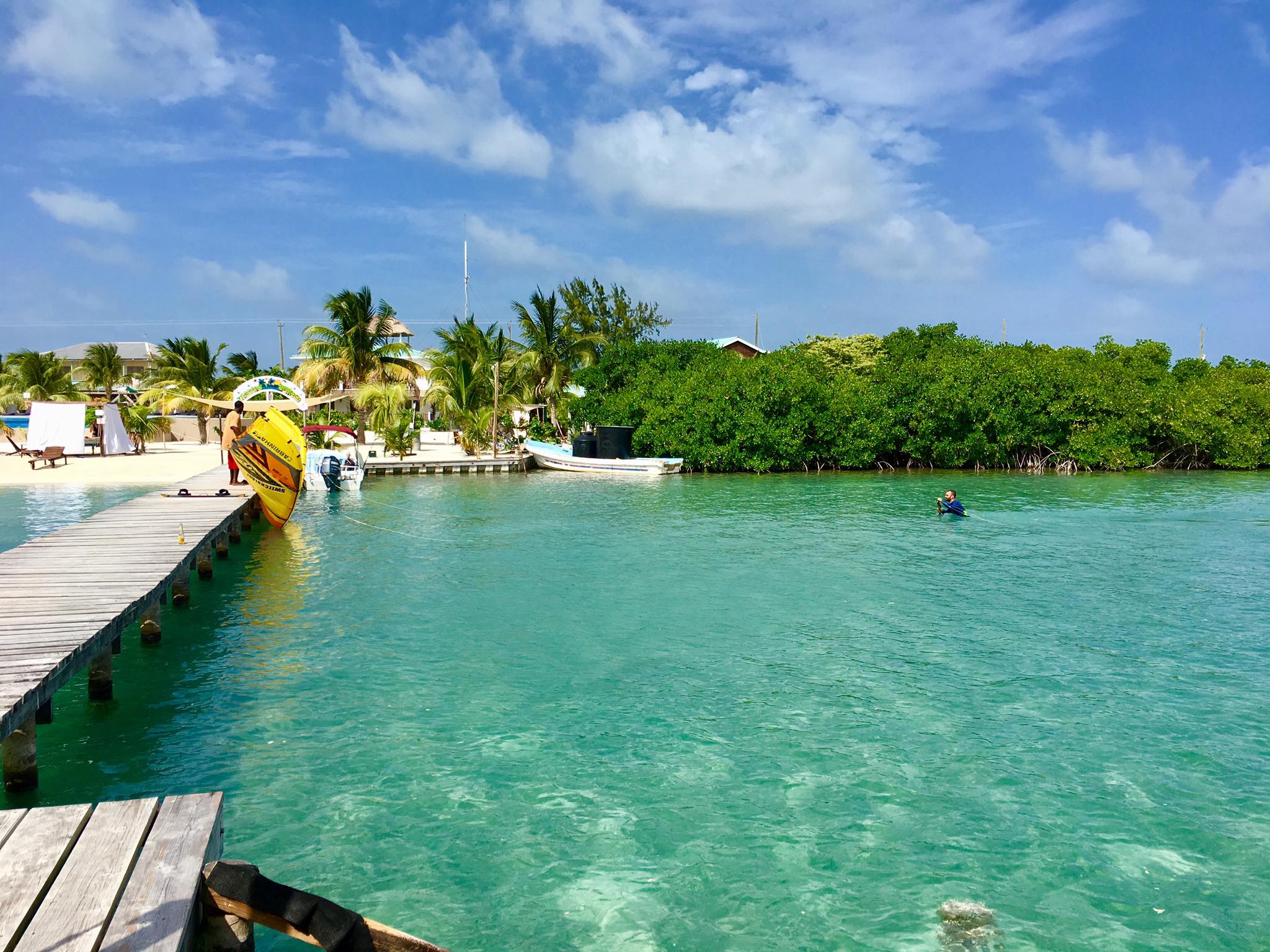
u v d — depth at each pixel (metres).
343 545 20.23
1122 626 13.03
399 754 8.34
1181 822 7.04
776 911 5.88
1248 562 18.19
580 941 5.55
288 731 8.88
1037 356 45.53
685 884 6.20
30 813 5.16
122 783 7.66
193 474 32.91
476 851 6.61
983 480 37.16
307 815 7.13
